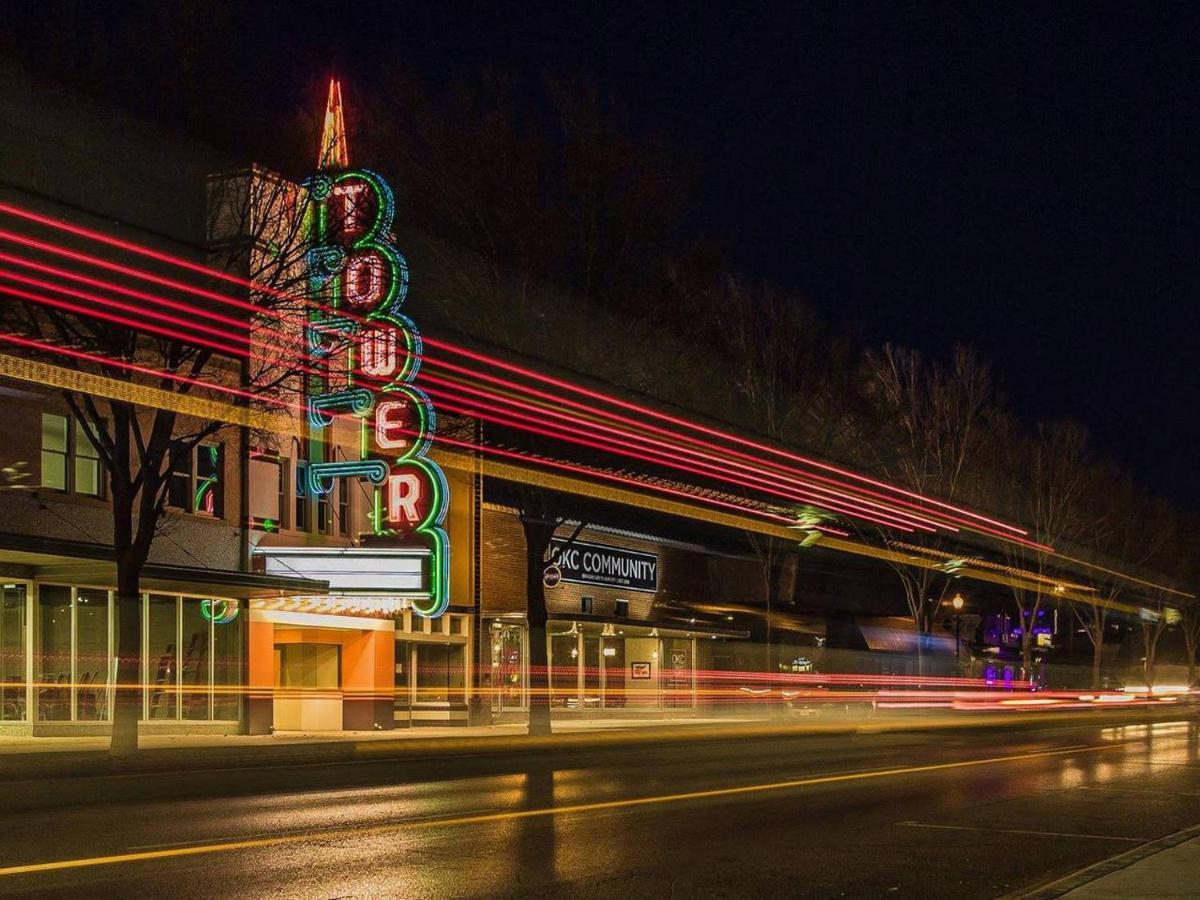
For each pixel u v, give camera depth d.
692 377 39.25
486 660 41.59
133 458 29.75
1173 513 69.12
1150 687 76.75
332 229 26.88
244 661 32.62
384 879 10.84
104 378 24.56
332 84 32.66
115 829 13.66
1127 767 23.27
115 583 29.44
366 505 37.06
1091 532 61.41
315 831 13.62
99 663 29.55
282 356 29.89
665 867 11.80
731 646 54.38
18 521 27.11
